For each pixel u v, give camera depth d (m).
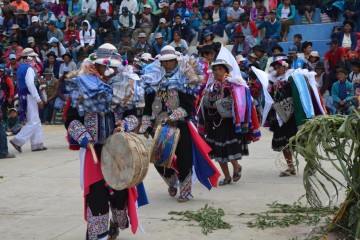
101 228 8.62
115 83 8.85
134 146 8.34
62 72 29.81
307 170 8.82
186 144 11.84
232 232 9.72
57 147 20.88
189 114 11.74
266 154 17.86
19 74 19.45
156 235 9.69
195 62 11.85
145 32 32.38
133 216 8.83
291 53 25.20
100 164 8.70
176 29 31.47
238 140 13.34
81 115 8.68
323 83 24.61
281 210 11.02
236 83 13.08
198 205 11.69
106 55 8.76
